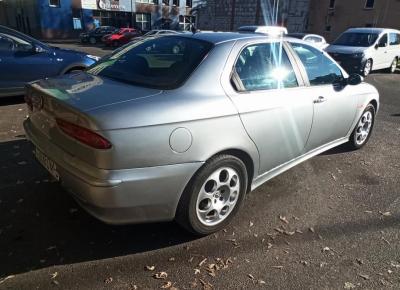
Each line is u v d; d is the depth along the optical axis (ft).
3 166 13.03
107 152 7.47
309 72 12.32
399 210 11.52
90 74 10.39
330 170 14.38
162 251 8.99
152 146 7.87
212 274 8.29
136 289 7.73
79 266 8.32
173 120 8.09
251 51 10.41
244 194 10.25
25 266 8.23
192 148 8.42
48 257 8.56
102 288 7.72
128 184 7.72
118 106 7.86
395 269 8.77
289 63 11.56
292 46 11.88
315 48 13.00
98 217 8.10
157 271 8.30
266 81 10.59
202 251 9.07
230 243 9.44
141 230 9.77
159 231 9.77
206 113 8.63
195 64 9.34
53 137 8.76
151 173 7.96
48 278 7.91
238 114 9.30
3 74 21.25
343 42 46.88
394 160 15.85
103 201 7.68
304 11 132.87
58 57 23.29
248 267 8.57
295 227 10.30
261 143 10.23
